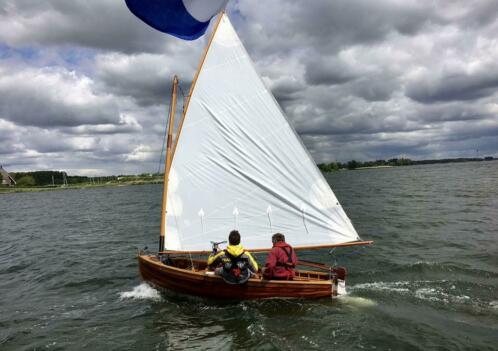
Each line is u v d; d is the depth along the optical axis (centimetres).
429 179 6538
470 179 5603
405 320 814
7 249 2028
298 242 1057
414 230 1814
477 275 1098
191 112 1034
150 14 960
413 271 1166
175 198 1055
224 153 1048
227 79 1039
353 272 1196
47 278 1341
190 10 977
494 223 1856
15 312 1011
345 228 1027
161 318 895
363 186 5662
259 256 1517
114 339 805
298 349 711
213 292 962
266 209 1055
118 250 1777
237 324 827
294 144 1028
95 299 1083
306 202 1045
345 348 707
